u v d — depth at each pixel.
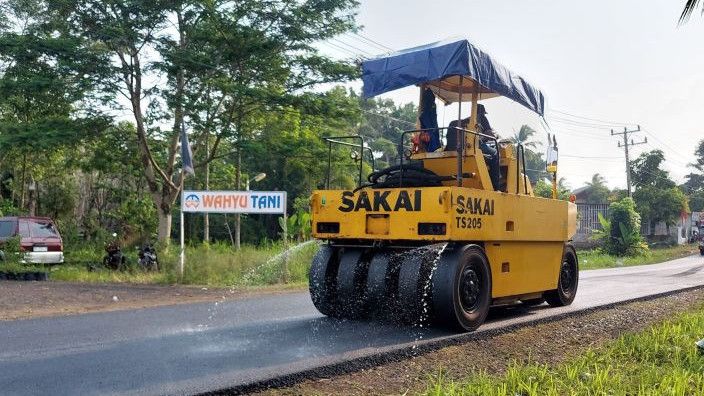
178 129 22.75
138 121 22.56
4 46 20.00
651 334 8.01
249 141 22.83
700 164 87.56
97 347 6.91
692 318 9.28
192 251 19.03
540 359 6.88
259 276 16.88
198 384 5.35
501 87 9.24
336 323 8.80
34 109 23.16
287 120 24.94
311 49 22.62
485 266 8.62
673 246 59.44
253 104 23.00
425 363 6.54
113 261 19.20
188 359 6.32
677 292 14.27
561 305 11.17
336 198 8.98
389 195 8.48
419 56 8.86
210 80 21.12
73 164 25.23
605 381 5.65
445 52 8.67
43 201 30.86
